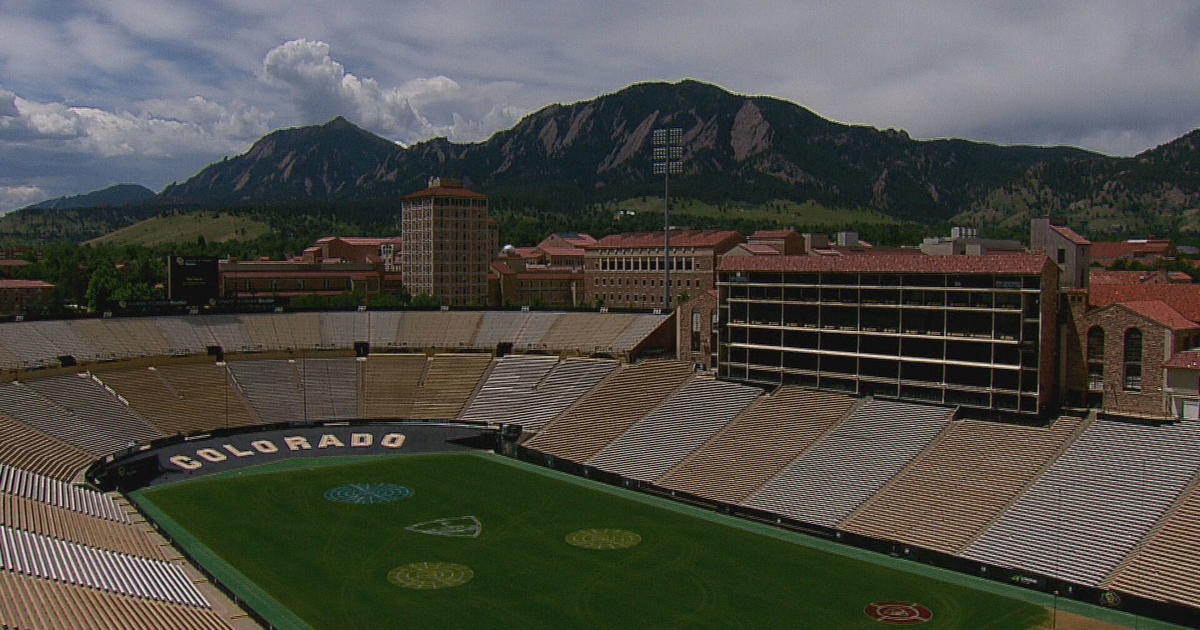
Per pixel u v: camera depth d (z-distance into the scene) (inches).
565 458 4160.9
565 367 5044.3
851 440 3629.4
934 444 3425.2
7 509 2851.9
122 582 2439.7
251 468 4116.6
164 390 4763.8
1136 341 3245.6
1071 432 3191.4
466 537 3176.7
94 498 3410.4
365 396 5078.7
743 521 3366.1
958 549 2866.6
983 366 3484.3
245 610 2480.3
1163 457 2898.6
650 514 3452.3
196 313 5580.7
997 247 7032.5
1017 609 2507.4
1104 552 2652.6
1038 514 2893.7
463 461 4274.1
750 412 4060.0
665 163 5246.1
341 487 3814.0
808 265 4013.3
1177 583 2449.6
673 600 2603.3
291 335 5546.3
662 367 4702.3
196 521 3334.2
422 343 5570.9
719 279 4379.9
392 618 2477.9
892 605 2549.2
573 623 2447.1
